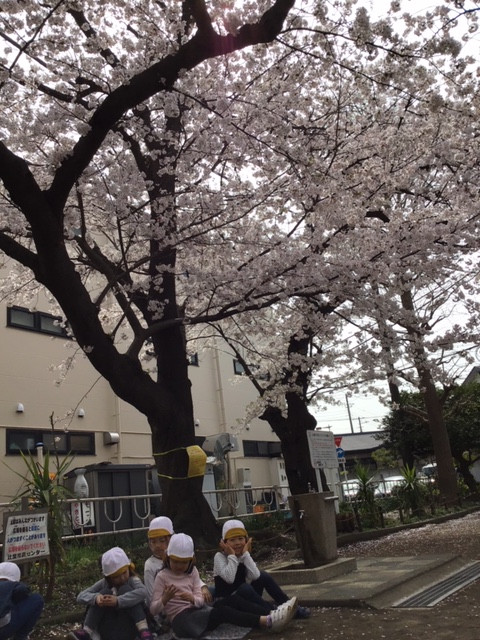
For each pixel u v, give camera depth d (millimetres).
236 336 14633
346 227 9391
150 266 9656
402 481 17109
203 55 6113
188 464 8625
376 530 12211
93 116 6363
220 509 11883
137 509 12109
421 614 4855
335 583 6281
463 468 23656
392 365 11930
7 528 5691
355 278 8828
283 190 9406
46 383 14133
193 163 9578
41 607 4535
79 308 7344
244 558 4949
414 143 9359
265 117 8430
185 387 9375
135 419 16297
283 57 8641
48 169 8898
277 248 9234
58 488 6480
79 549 8398
